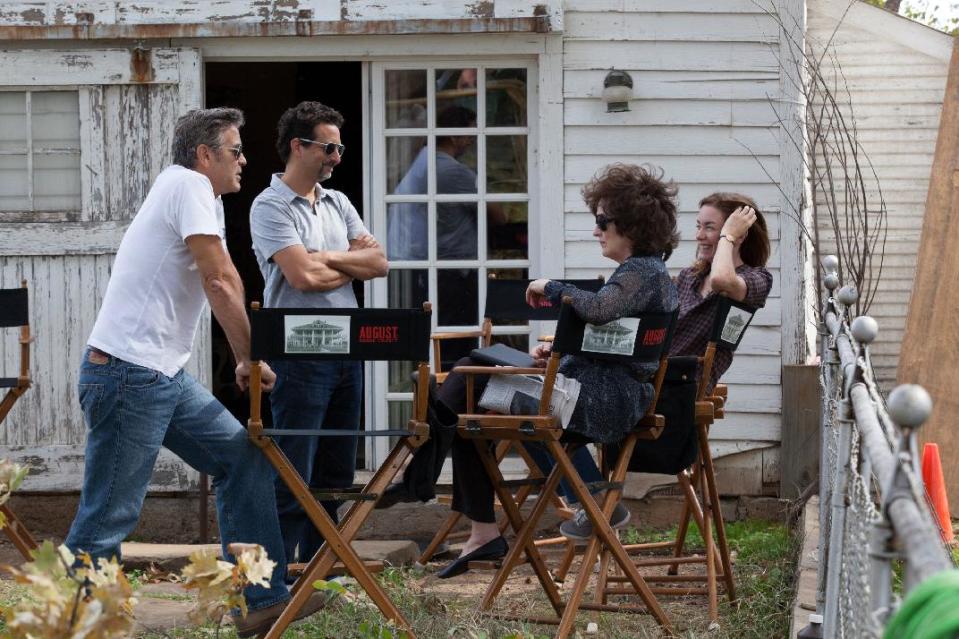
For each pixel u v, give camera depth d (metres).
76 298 8.20
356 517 4.59
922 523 1.69
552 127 8.30
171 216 4.74
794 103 8.24
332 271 5.93
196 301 4.85
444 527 6.82
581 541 5.78
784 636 5.48
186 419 4.76
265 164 12.64
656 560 6.38
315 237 6.02
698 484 6.48
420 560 6.82
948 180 8.41
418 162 8.45
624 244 5.25
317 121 5.91
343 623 5.24
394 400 8.48
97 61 8.16
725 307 5.75
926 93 9.23
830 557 3.98
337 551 4.54
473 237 8.46
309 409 5.85
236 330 4.72
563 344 4.91
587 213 8.32
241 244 12.52
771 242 8.27
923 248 8.37
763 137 8.27
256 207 5.92
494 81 8.42
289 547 5.93
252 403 4.42
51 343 8.21
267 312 4.34
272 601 4.70
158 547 7.54
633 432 5.41
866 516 2.53
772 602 5.95
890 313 9.44
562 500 6.87
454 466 5.50
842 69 9.30
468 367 4.98
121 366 4.64
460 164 8.45
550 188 8.32
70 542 4.67
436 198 8.44
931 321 8.27
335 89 12.23
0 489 3.46
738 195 6.36
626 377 5.21
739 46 8.27
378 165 8.42
